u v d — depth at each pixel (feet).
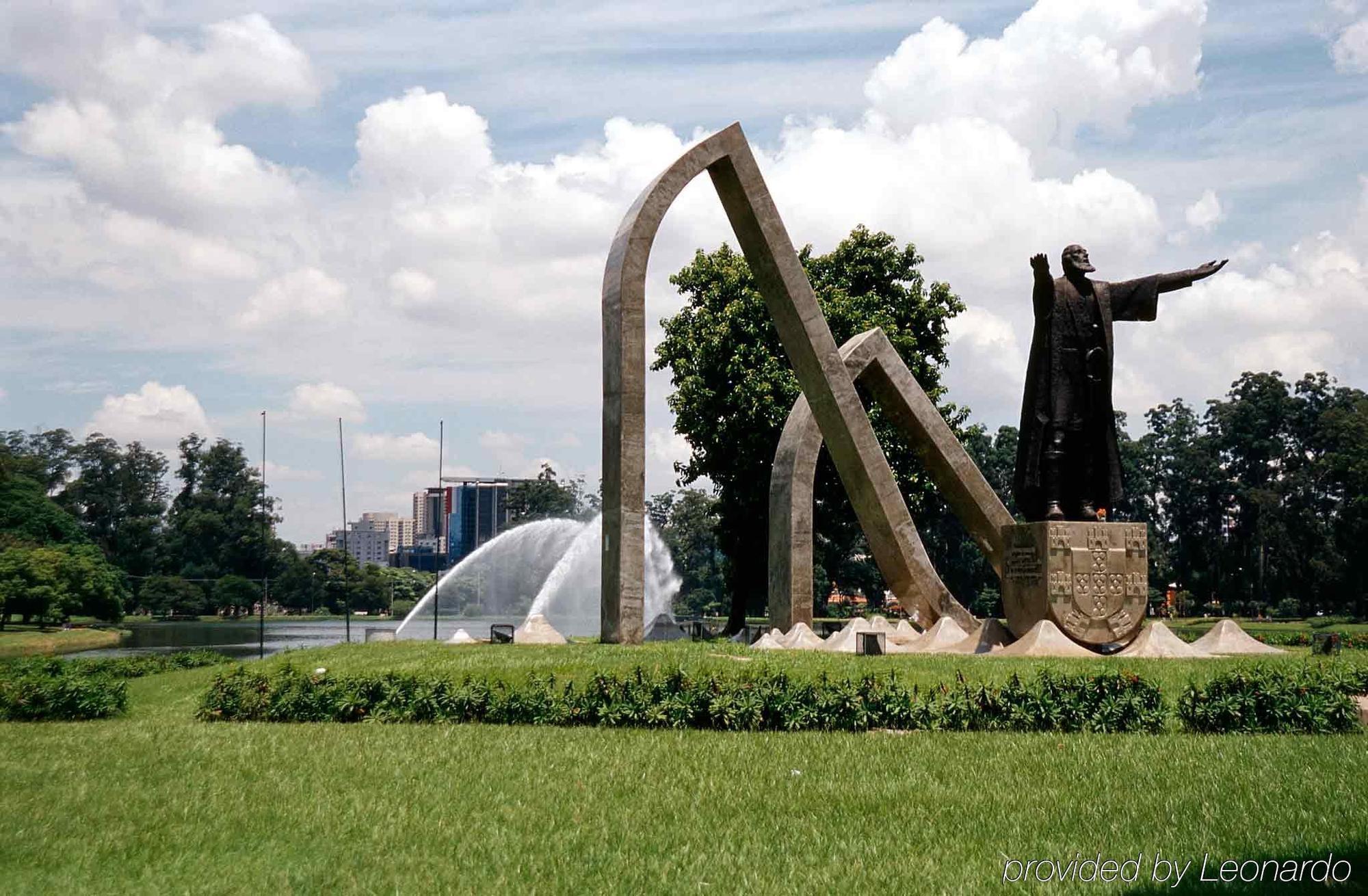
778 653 71.20
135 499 390.83
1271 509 241.76
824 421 86.33
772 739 45.06
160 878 27.07
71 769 39.55
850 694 48.62
